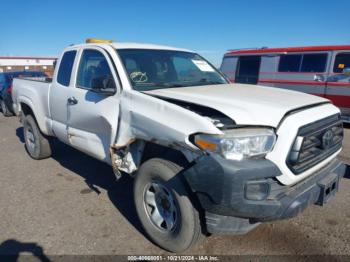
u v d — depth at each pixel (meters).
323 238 3.09
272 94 3.11
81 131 3.98
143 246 3.02
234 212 2.32
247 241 3.06
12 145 6.88
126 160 3.22
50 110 4.65
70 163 5.43
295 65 10.80
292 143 2.41
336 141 3.05
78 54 4.10
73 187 4.40
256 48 12.42
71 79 4.11
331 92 9.83
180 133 2.51
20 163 5.51
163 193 2.88
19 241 3.11
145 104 2.90
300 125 2.46
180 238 2.73
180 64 4.05
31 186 4.46
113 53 3.54
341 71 9.58
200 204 2.61
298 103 2.77
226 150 2.29
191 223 2.64
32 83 5.23
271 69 11.55
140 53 3.75
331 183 2.76
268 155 2.40
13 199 4.04
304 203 2.46
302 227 3.29
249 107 2.56
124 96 3.18
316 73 10.18
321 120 2.73
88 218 3.54
